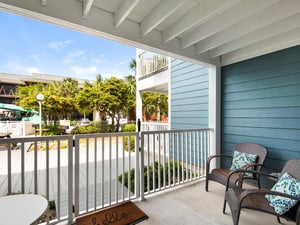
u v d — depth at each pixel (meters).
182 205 2.52
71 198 2.11
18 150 6.73
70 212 2.09
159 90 7.56
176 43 2.94
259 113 3.18
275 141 2.97
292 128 2.78
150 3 2.14
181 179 3.56
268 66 3.07
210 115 3.75
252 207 1.75
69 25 2.07
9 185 1.80
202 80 4.36
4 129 8.92
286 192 1.74
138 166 2.68
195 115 4.54
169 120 5.43
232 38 2.62
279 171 2.92
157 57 6.10
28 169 4.33
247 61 3.36
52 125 11.91
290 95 2.81
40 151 6.69
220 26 2.35
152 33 2.66
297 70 2.73
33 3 1.79
